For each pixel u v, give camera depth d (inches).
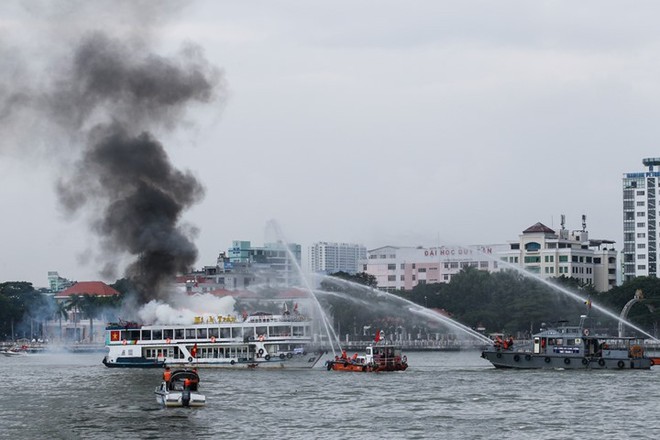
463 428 7249.0
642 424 7401.6
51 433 7273.6
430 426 7347.4
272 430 7219.5
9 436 7175.2
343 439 6835.6
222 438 6934.1
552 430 7150.6
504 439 6811.0
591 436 6914.4
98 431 7303.2
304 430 7204.7
